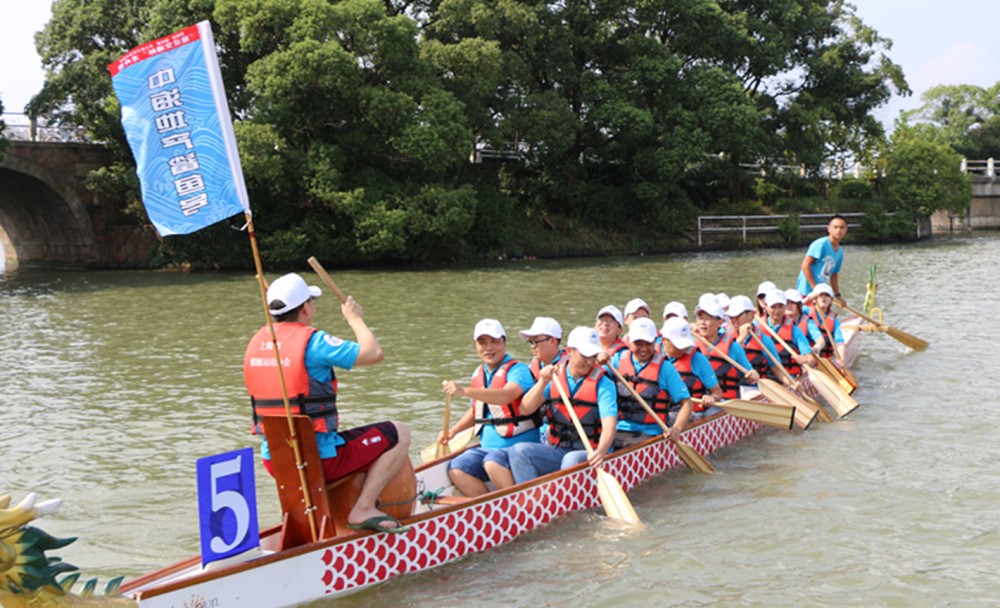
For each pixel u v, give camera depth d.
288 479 5.73
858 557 6.52
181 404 11.41
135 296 24.16
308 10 30.92
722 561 6.48
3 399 11.77
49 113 33.81
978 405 10.93
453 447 8.43
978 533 6.92
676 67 39.22
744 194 48.09
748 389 10.65
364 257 33.66
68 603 4.90
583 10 38.59
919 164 46.19
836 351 11.98
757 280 27.02
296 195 32.97
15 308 21.81
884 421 10.31
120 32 34.94
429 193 32.78
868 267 30.09
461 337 16.17
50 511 4.86
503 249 37.34
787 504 7.60
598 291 24.11
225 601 5.27
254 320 19.20
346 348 5.44
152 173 5.62
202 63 5.55
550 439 7.88
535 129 36.25
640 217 43.00
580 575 6.27
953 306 19.92
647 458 8.17
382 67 33.03
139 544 6.96
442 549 6.36
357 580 5.88
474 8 35.16
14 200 35.69
